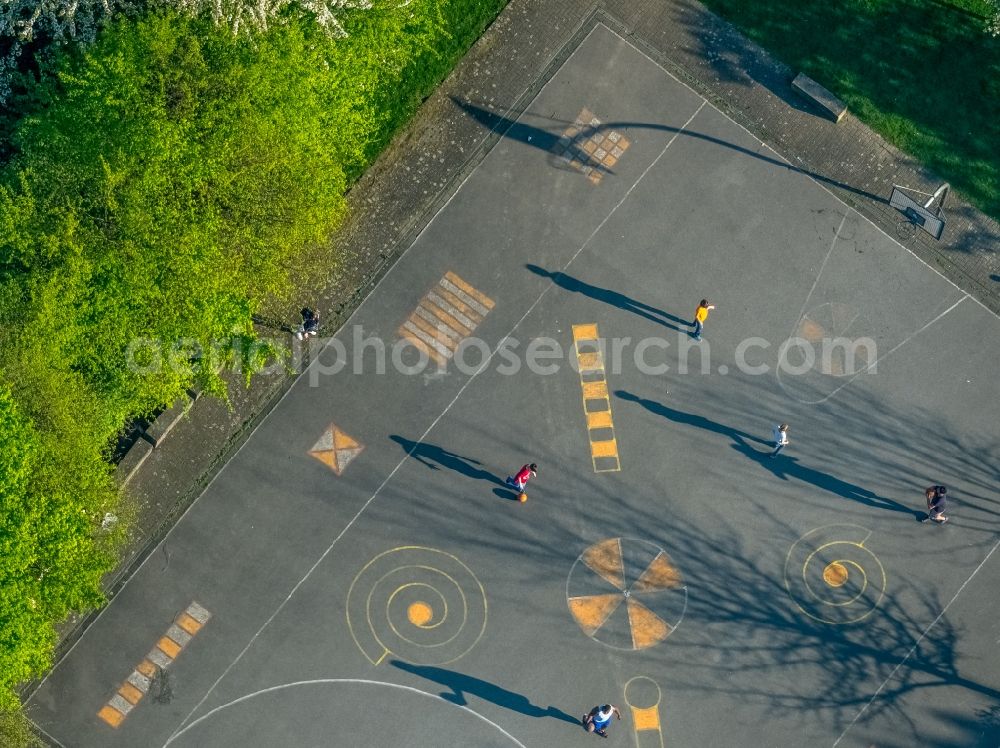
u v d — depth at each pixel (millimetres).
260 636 51562
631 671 51281
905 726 50781
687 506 52562
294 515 52531
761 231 54875
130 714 51094
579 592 51844
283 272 50094
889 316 54125
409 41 51312
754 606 51812
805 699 51062
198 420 53312
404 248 54750
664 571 52000
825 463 52969
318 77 47906
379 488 52781
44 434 46250
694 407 53406
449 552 52219
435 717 50969
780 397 53500
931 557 52156
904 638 51500
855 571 52062
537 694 51125
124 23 46062
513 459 53000
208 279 47094
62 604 46656
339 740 50750
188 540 52375
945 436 53094
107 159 45938
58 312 46281
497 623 51656
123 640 51656
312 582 52000
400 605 51812
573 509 52531
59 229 45750
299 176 48000
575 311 54219
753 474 52844
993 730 50688
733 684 51188
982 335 53938
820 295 54312
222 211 47500
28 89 49812
